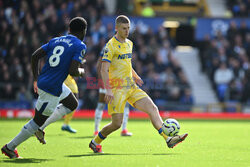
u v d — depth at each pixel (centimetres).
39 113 2402
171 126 2647
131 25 8619
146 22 8756
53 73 2383
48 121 2847
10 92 7412
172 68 8450
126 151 2853
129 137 4000
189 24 10162
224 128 5603
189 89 8150
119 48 2672
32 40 7956
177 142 2627
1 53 7788
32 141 3406
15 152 2428
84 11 8681
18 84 7481
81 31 2486
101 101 4066
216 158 2548
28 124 2412
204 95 8956
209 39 9056
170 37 10000
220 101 8512
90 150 2862
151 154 2684
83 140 3581
